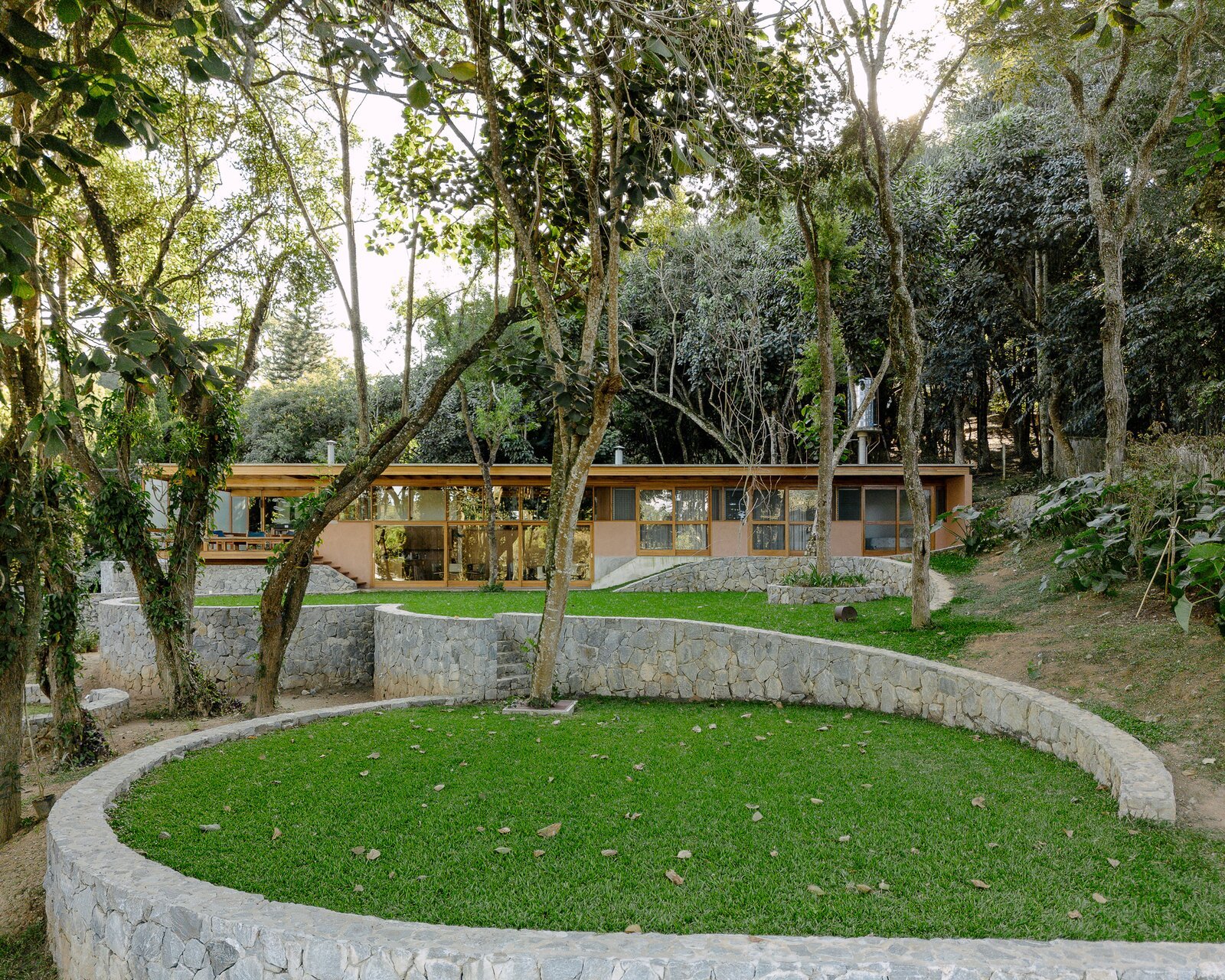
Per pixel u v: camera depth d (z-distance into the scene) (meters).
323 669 14.84
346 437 33.69
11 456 7.25
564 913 4.16
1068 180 20.75
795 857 4.81
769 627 11.95
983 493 28.55
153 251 12.46
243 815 5.76
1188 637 7.49
